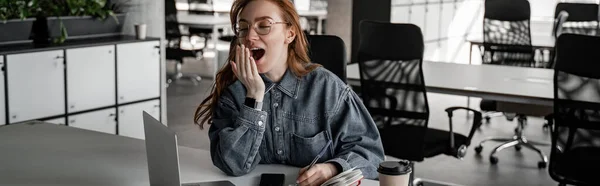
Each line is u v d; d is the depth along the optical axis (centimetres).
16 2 525
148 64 577
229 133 252
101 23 580
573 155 405
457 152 461
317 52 401
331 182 225
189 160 277
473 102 862
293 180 254
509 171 573
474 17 1172
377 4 921
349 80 510
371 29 455
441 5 1066
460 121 758
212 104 270
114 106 555
